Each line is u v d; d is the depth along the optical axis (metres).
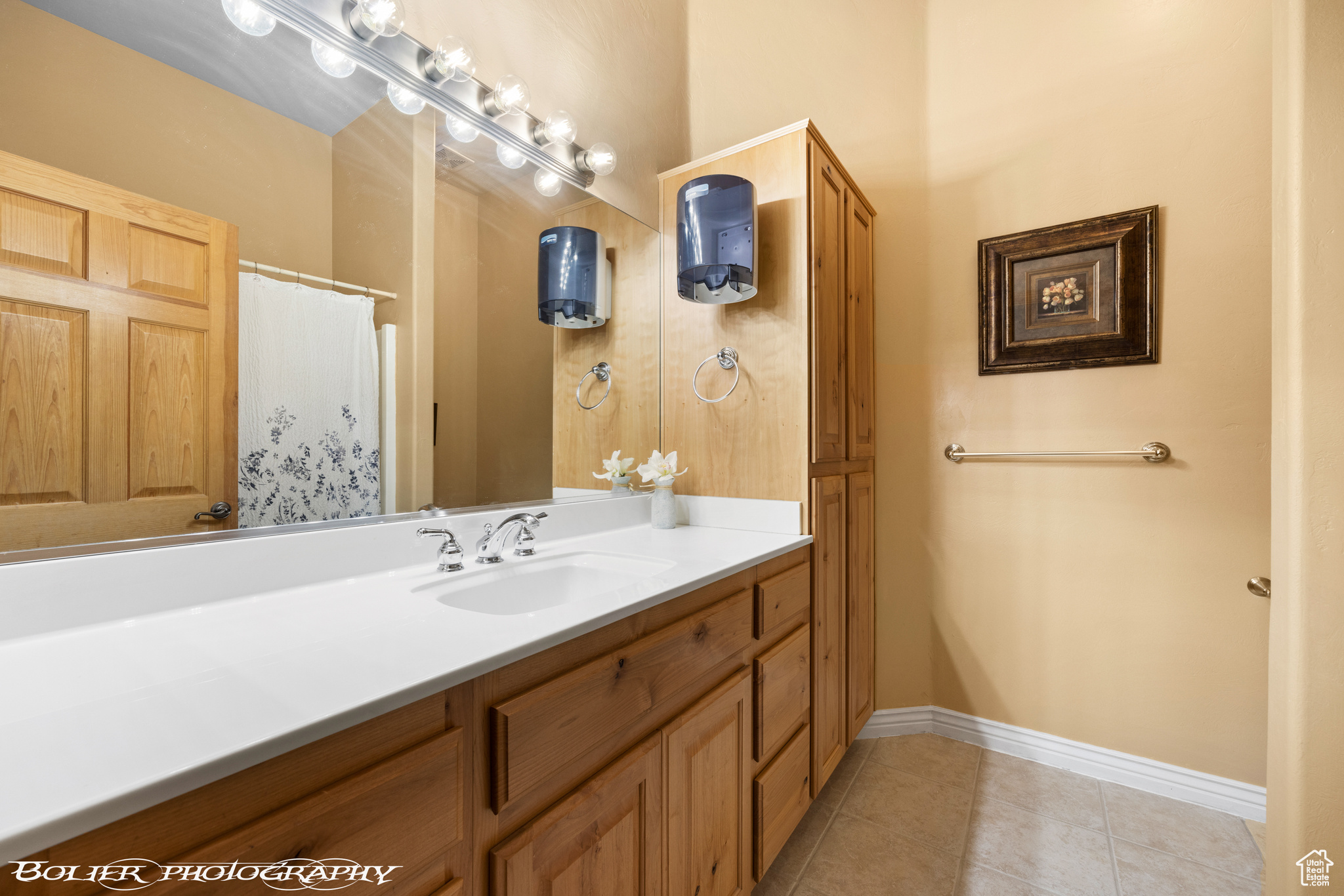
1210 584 1.61
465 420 1.26
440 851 0.57
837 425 1.73
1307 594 0.84
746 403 1.66
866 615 1.94
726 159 1.73
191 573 0.79
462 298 1.25
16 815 0.34
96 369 0.74
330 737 0.49
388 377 1.10
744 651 1.17
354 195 1.04
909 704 2.05
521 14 1.44
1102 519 1.76
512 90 1.22
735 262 1.47
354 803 0.50
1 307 0.67
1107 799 1.63
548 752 0.69
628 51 1.82
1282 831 0.90
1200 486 1.62
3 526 0.67
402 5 1.09
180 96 0.82
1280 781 0.92
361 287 1.06
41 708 0.49
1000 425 1.91
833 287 1.71
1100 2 1.76
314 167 0.98
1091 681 1.77
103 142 0.75
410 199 1.14
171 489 0.81
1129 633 1.72
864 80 2.08
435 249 1.19
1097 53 1.77
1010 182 1.90
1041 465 1.85
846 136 2.08
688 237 1.50
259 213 0.91
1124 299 1.70
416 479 1.15
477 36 1.32
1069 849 1.42
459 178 1.24
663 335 1.85
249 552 0.85
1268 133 1.54
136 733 0.44
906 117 2.06
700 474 1.75
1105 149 1.75
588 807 0.75
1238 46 1.58
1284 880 0.88
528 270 1.42
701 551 1.27
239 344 0.89
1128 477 1.72
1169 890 1.27
